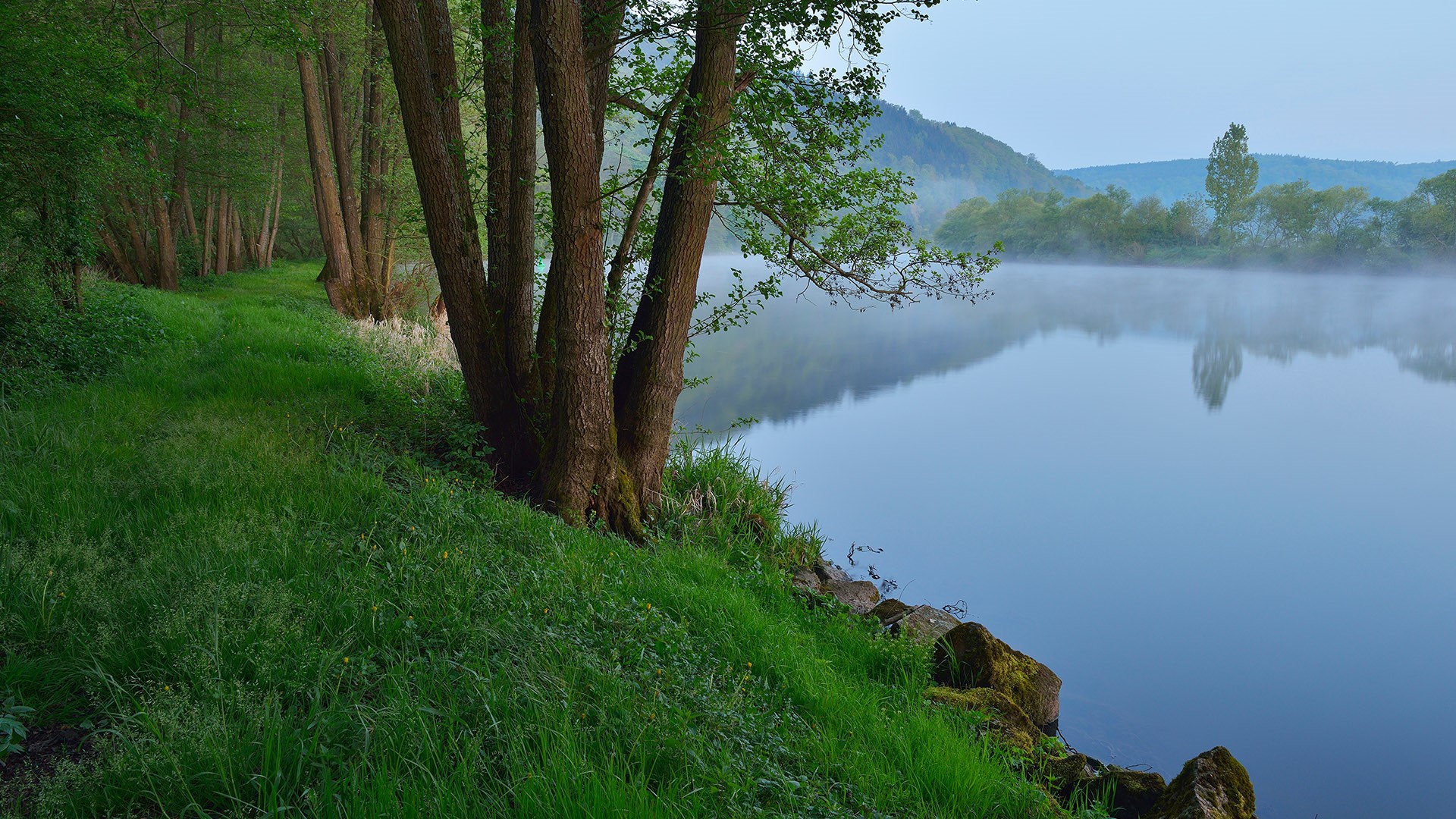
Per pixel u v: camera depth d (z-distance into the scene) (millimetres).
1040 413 19000
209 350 11398
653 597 5023
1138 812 4164
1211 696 6938
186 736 2801
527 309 7992
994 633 7941
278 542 4469
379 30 18047
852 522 10898
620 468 7598
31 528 4441
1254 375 26438
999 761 4168
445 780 2734
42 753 2857
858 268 8102
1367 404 21984
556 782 2822
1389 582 9820
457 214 7633
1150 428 18078
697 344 26938
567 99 6434
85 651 3311
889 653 5426
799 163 7883
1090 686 6980
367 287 20875
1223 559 10414
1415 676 7465
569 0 6328
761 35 6902
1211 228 123125
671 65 8180
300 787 2711
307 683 3236
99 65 9477
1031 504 12172
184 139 19281
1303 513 12531
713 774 3146
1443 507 12984
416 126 7262
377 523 5094
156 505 4969
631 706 3486
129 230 20641
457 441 7738
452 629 3848
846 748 3820
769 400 18625
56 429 6332
